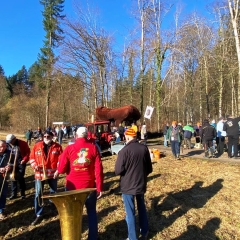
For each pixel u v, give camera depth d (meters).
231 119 11.01
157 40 25.11
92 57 22.86
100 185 4.05
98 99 24.94
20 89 67.31
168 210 5.66
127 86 35.47
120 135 17.09
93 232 4.03
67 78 24.80
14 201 6.55
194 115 38.81
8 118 56.56
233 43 24.44
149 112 16.86
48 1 33.91
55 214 5.57
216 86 34.56
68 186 4.01
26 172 10.20
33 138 29.45
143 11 24.78
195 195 6.57
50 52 33.09
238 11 15.48
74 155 4.03
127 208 4.18
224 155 11.92
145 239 4.42
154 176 8.45
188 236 4.60
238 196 6.36
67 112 46.69
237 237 4.59
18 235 4.75
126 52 28.61
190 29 27.08
